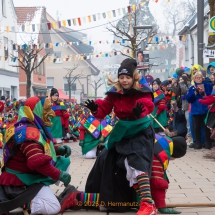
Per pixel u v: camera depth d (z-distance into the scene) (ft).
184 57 118.21
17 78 126.72
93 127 37.47
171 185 24.00
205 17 87.56
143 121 17.12
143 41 57.98
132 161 16.74
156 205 17.98
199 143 41.24
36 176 17.43
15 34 121.29
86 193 18.52
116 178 17.76
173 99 44.21
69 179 17.67
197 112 40.32
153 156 17.34
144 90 17.10
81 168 31.48
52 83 195.52
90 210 18.62
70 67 192.85
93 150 37.65
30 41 118.52
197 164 31.99
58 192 22.47
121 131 17.20
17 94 126.52
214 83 39.06
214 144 39.50
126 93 17.12
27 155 16.76
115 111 17.57
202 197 21.01
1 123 35.99
